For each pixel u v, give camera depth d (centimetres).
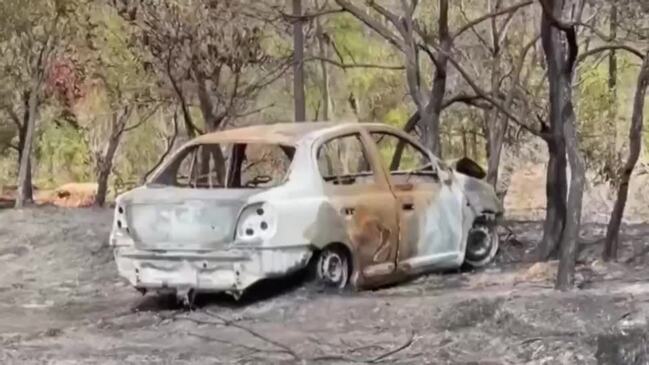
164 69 1925
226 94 1989
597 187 2114
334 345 847
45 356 841
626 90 2242
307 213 1009
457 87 2112
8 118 2788
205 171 1270
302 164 1036
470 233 1218
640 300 896
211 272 995
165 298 1100
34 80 2423
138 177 2898
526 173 2431
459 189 1201
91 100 2630
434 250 1156
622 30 1611
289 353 825
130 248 1027
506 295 965
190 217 999
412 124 1431
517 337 824
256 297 1042
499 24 2119
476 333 858
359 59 2569
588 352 766
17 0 2309
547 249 1228
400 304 966
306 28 2136
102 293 1209
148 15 1797
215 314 1000
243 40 1831
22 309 1107
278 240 982
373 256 1077
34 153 2995
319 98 2581
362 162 1234
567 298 911
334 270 1038
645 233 1499
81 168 3131
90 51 2433
